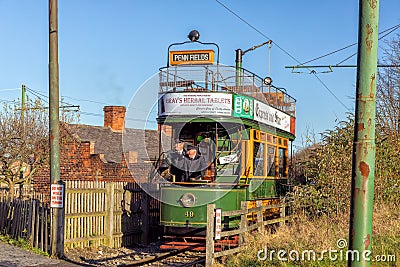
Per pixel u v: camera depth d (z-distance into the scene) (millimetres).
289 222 14703
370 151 5414
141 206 15492
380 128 18859
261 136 14047
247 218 12844
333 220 13828
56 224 11508
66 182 12852
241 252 10945
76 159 23953
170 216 12516
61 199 11555
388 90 23406
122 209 14547
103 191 13773
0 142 23562
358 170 5434
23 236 12875
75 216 12773
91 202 13352
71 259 11438
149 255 12867
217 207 12227
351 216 5473
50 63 11500
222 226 12211
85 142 23859
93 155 23641
